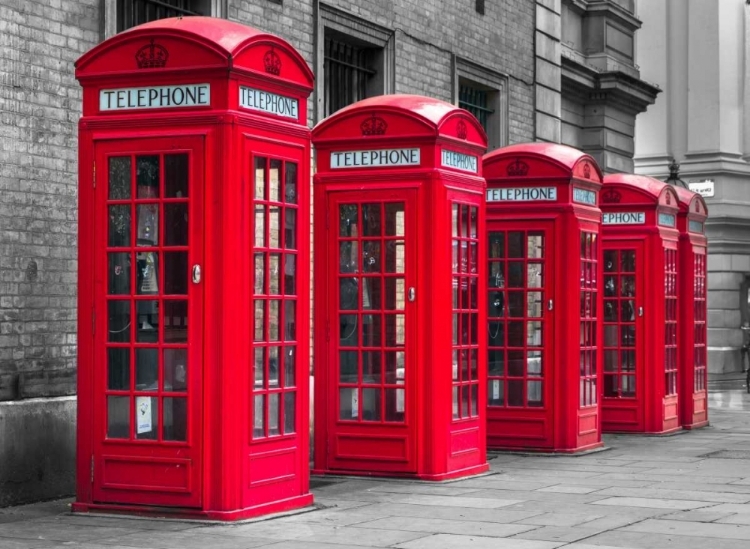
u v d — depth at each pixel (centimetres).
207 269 866
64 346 1035
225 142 862
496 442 1374
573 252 1352
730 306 3622
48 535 818
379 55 1530
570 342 1354
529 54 1927
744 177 3744
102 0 1085
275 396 912
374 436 1127
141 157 882
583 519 904
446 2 1672
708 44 3731
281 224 916
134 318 885
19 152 995
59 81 1038
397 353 1122
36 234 1009
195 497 868
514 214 1362
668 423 1659
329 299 1144
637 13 3806
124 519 877
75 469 1020
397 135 1118
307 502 945
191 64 868
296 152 930
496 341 1376
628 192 1631
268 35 896
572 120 2239
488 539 817
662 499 1013
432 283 1110
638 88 2383
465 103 1786
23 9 1002
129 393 886
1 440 950
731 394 2695
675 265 1705
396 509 948
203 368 865
